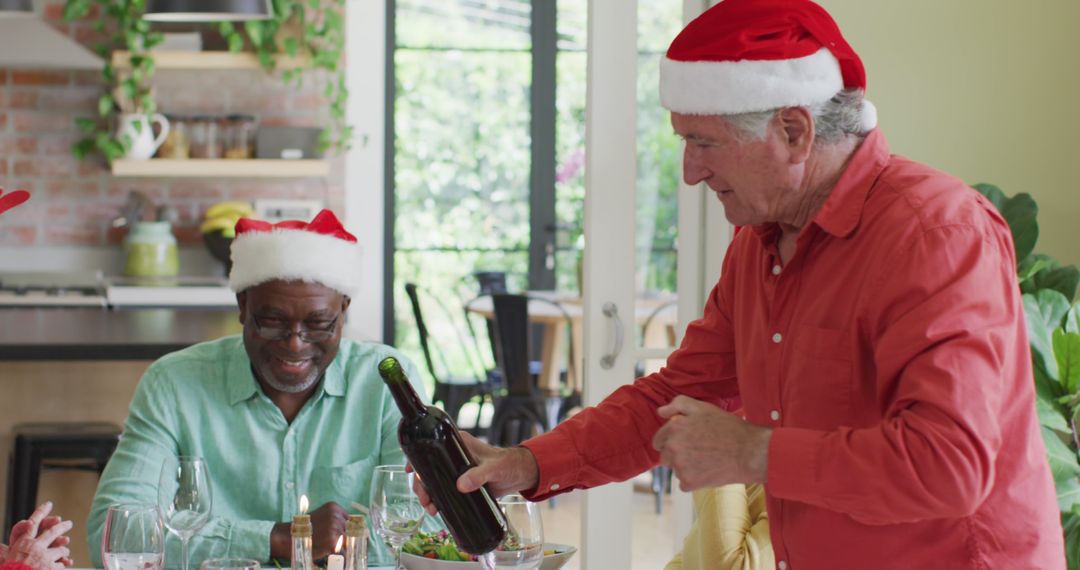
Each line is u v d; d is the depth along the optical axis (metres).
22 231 6.34
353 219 6.66
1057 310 2.90
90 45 6.26
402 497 1.77
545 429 5.91
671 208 3.47
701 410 1.45
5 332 3.89
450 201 7.54
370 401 2.33
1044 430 2.83
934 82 3.40
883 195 1.54
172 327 4.13
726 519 2.38
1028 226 3.07
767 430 1.43
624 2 3.35
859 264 1.54
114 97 6.20
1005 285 1.46
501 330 5.82
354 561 1.72
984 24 3.40
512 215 7.61
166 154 6.21
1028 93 3.42
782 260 1.69
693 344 1.90
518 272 7.63
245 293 2.21
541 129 7.58
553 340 6.46
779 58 1.52
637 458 1.86
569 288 7.65
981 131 3.41
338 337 2.24
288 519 2.27
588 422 1.85
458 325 7.57
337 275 2.19
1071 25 3.42
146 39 6.07
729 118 1.54
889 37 3.39
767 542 2.39
